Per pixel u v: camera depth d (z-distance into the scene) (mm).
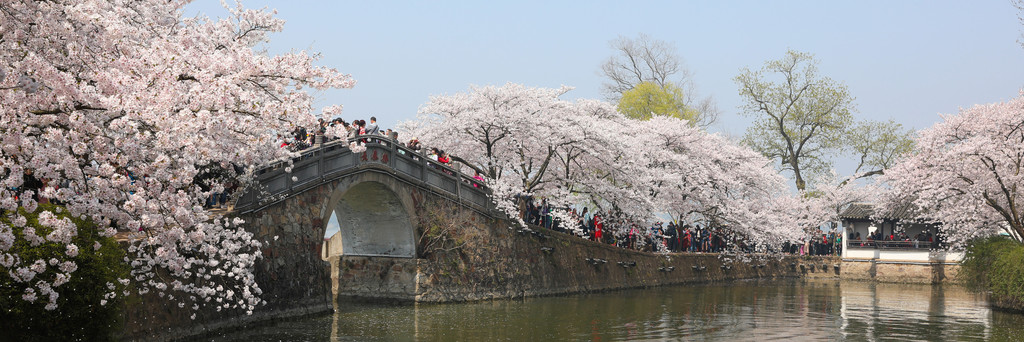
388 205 28594
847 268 59188
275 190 22562
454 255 30344
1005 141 35094
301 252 23891
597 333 23547
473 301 30406
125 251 16219
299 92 15086
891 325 27656
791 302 35906
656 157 43906
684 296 36906
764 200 51812
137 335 16750
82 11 12383
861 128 63969
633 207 39344
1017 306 32625
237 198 20797
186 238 14031
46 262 14055
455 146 35750
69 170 11828
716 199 46156
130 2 16281
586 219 44344
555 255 35344
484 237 31656
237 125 13859
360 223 29859
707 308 31703
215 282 19922
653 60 65438
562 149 37906
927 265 56031
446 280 29828
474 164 36656
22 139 11594
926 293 44219
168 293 18109
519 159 36594
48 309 13703
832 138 63781
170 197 13375
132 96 12320
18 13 12156
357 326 23062
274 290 22484
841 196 61656
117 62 12992
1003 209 35719
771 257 57031
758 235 48969
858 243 59469
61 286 14383
